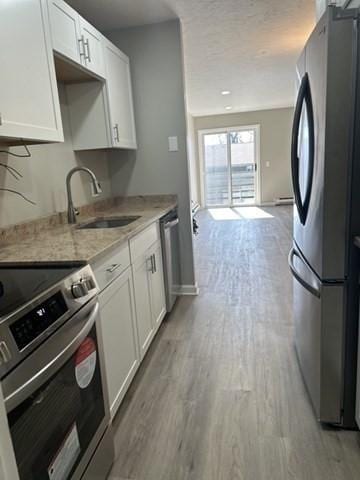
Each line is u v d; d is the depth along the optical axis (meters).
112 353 1.61
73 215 2.27
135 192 3.22
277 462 1.41
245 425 1.62
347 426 1.55
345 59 1.26
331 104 1.29
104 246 1.54
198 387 1.92
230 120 8.96
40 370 0.91
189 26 3.03
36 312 0.96
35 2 1.55
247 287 3.40
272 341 2.36
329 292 1.43
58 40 1.76
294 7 2.76
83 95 2.46
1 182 1.77
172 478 1.37
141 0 2.49
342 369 1.49
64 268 1.31
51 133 1.65
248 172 9.30
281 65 4.50
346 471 1.36
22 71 1.44
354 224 1.36
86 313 1.23
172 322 2.73
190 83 5.29
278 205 9.09
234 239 5.56
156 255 2.48
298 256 1.87
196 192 9.27
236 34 3.30
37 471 0.94
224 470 1.39
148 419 1.70
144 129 3.10
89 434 1.26
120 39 2.98
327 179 1.35
